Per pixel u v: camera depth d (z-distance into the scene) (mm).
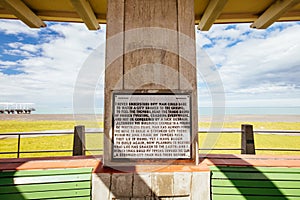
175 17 2375
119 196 2084
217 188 2275
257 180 2289
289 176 2299
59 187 2252
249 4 3512
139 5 2377
